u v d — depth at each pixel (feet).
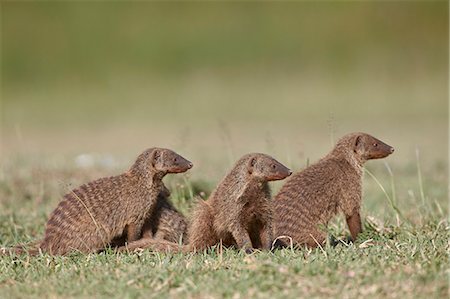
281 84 231.91
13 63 245.65
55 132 176.04
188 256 53.52
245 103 213.66
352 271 47.06
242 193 55.77
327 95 221.05
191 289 46.03
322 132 161.48
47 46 252.83
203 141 149.07
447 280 45.75
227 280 46.85
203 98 220.43
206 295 45.16
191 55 249.34
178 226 61.16
